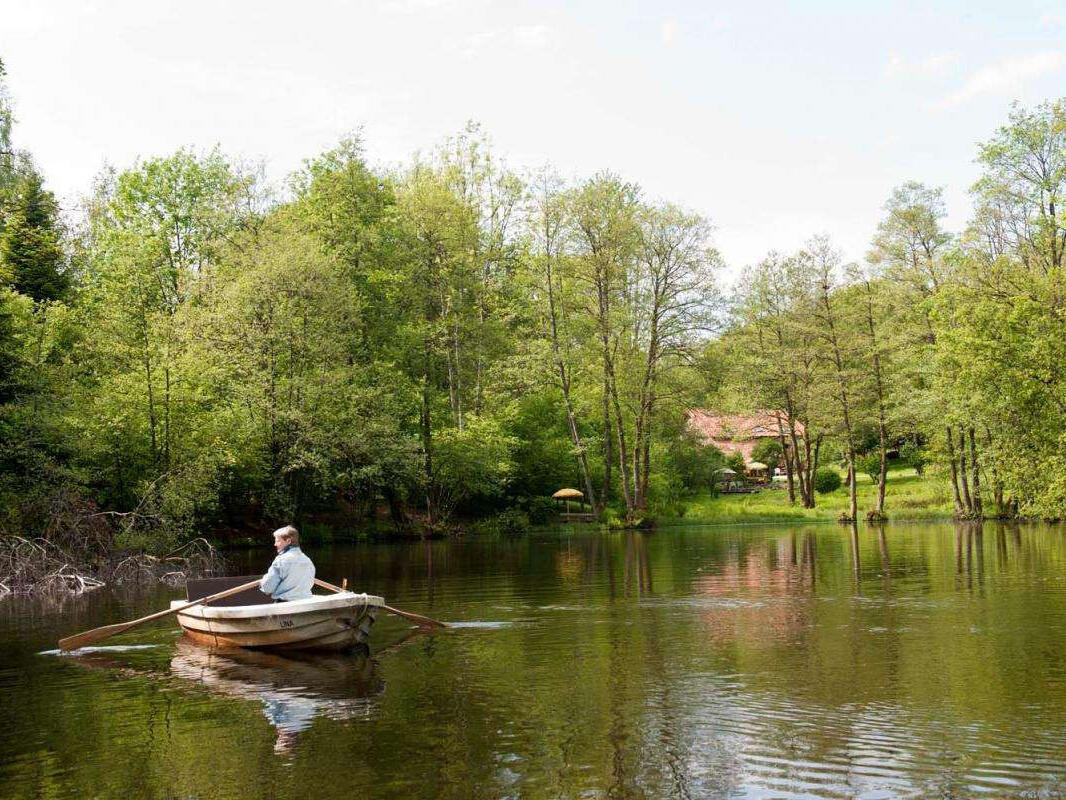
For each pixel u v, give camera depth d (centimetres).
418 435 3903
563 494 4706
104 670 1069
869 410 4675
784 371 5169
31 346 2884
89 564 2181
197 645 1235
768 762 679
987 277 3300
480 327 4191
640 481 4575
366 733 774
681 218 4300
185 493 2583
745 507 5112
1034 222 3600
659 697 875
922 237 4484
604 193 4294
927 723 773
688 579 1939
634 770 666
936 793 613
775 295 5412
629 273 4412
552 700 873
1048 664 993
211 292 3309
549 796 618
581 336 4512
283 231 3612
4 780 675
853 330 4712
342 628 1146
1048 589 1644
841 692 884
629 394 4466
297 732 782
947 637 1170
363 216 4053
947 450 4394
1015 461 2916
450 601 1619
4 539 2094
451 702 873
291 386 3231
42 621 1479
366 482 3700
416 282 4062
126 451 2798
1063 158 3550
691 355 4347
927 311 4225
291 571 1238
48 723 828
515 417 4494
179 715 848
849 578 1895
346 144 4038
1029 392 2819
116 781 668
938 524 4153
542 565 2372
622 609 1486
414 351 4031
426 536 3884
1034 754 689
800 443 6612
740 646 1132
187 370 2934
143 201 4131
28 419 2403
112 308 3073
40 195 3909
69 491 2352
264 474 3228
